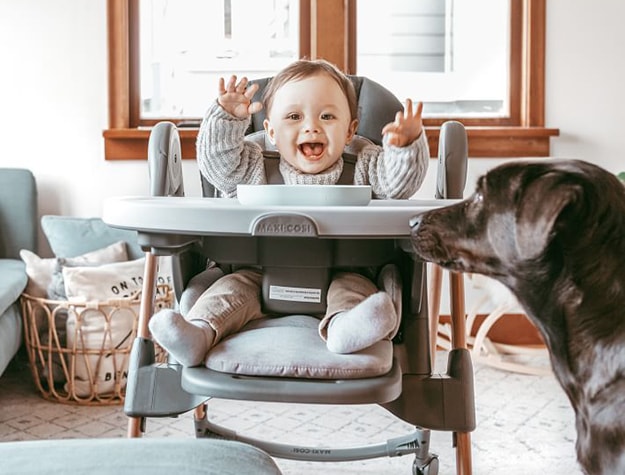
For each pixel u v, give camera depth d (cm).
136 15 275
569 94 280
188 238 111
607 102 281
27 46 269
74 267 226
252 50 281
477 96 287
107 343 213
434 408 114
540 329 103
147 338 126
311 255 115
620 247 93
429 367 118
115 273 220
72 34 269
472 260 100
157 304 222
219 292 114
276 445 154
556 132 276
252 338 107
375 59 282
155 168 134
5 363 198
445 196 134
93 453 61
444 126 137
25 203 259
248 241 117
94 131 272
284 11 279
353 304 109
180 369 117
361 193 112
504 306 255
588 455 95
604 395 93
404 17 281
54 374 220
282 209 97
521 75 283
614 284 93
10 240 258
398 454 152
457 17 283
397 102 164
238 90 134
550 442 185
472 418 114
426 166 138
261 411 210
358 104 164
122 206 105
